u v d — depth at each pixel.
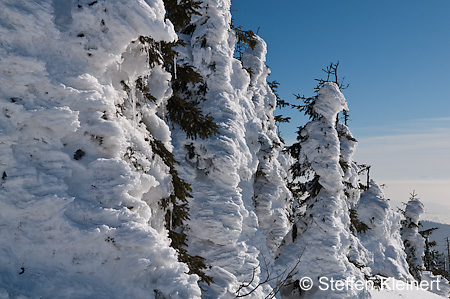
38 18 3.94
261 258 10.91
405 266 26.78
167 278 4.07
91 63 4.43
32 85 3.90
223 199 9.34
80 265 3.75
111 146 4.39
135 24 4.56
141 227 4.07
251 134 12.73
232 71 11.67
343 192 14.39
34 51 3.96
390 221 28.19
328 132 14.09
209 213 9.12
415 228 35.91
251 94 15.60
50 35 4.08
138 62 5.35
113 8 4.49
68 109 3.96
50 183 3.79
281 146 18.69
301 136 14.79
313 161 14.00
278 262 13.08
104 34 4.46
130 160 4.74
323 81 14.94
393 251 26.48
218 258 8.94
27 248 3.57
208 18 10.80
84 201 3.98
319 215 13.55
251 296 8.86
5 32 3.71
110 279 3.87
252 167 11.95
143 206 4.38
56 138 3.98
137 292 3.90
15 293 3.24
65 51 4.22
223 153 9.48
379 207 26.55
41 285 3.44
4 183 3.59
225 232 9.07
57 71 4.11
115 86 4.92
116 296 3.77
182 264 4.32
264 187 16.25
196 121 7.75
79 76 4.23
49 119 3.89
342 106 14.18
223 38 11.03
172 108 7.75
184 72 8.53
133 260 3.96
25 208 3.61
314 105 14.38
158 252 4.11
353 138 21.33
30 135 3.84
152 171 5.40
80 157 4.18
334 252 12.94
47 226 3.69
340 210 14.18
